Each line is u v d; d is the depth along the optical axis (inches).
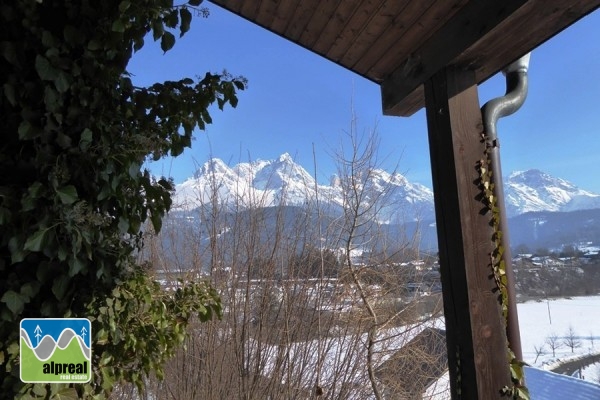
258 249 202.1
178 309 89.3
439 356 199.3
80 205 62.6
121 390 164.4
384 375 194.7
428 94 98.5
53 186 60.4
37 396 64.4
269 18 118.3
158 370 84.1
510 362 85.2
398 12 96.2
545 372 289.4
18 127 62.2
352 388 188.7
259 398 187.3
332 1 103.7
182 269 194.5
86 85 67.8
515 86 102.2
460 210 87.7
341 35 112.4
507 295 87.1
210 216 206.2
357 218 187.9
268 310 196.5
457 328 87.9
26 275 63.1
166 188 83.2
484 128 96.6
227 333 192.2
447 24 91.8
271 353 193.0
